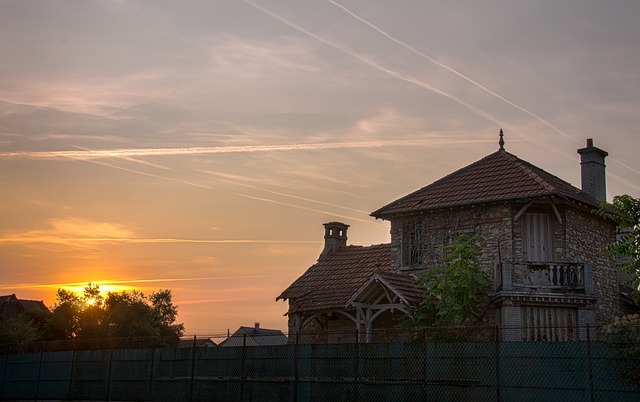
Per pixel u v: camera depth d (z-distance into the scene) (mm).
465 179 30359
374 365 21125
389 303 28000
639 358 16594
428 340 25094
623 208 20094
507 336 25375
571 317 26125
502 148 31750
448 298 25250
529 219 27609
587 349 17359
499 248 27344
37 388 33375
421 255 29625
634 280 20234
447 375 19594
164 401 27156
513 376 18453
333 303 29469
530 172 28672
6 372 35281
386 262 31984
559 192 26281
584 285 26031
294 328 32375
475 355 19219
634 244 20141
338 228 37719
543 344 18094
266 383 23672
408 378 20297
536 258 27219
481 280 25500
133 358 29016
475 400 18938
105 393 29859
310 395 22359
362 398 21141
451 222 28938
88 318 52656
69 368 31906
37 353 33906
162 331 54000
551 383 17797
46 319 52844
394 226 30688
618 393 16750
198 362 26234
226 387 24969
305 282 33188
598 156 32906
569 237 27422
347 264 33594
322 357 22328
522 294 25562
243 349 24750
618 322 17422
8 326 47375
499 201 27312
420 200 30156
